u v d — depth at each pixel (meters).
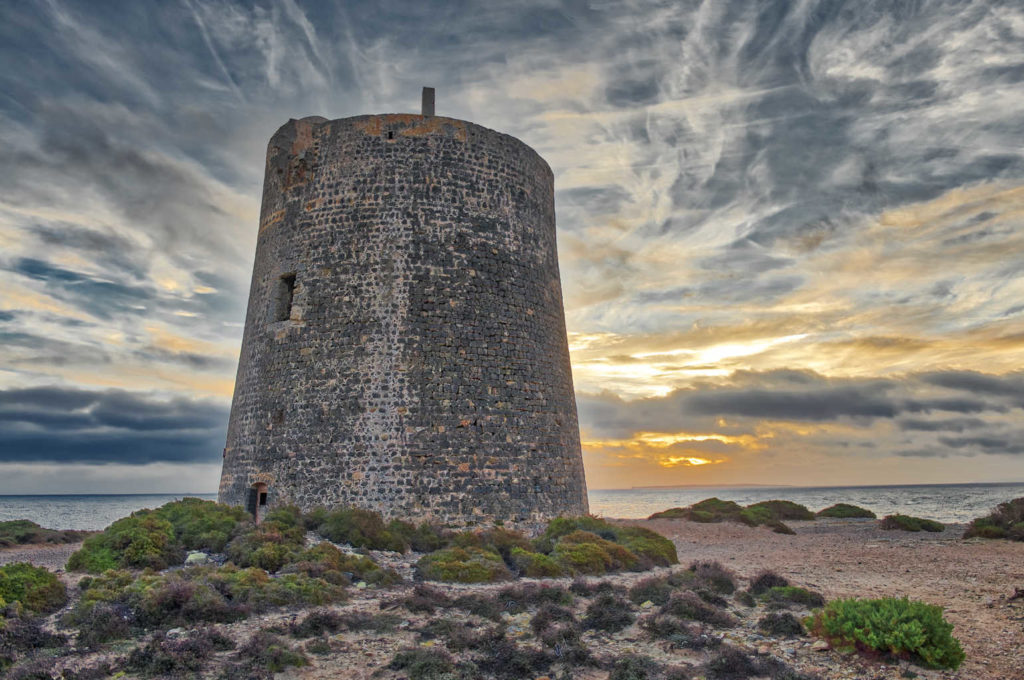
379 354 22.86
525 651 11.33
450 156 25.16
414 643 11.95
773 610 14.21
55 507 134.25
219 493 25.98
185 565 17.00
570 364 27.77
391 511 21.48
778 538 30.47
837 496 167.75
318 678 10.35
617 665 10.73
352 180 24.84
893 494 166.50
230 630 12.46
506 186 26.05
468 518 22.05
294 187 25.91
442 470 22.16
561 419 25.48
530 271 26.00
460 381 23.20
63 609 13.66
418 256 23.91
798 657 11.23
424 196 24.55
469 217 24.91
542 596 14.60
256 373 25.00
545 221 27.69
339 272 24.08
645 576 18.19
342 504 21.78
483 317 24.19
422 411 22.48
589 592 15.58
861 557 22.70
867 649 11.24
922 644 10.77
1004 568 19.45
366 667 10.80
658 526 35.41
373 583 16.03
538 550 20.03
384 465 21.88
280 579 15.15
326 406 22.83
